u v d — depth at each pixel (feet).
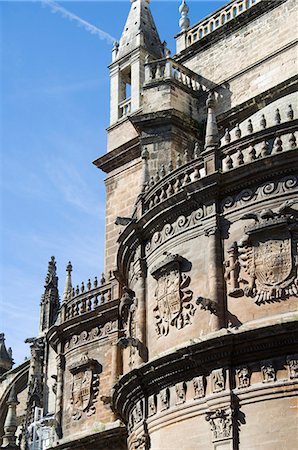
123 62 147.54
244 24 128.88
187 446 82.12
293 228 81.82
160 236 94.99
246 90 124.47
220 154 90.79
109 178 139.85
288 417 75.77
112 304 125.80
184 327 87.35
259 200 85.25
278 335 77.56
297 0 121.90
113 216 136.36
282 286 80.69
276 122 88.28
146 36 146.82
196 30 139.13
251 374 79.51
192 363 83.35
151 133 124.16
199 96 130.72
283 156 83.97
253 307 81.97
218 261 86.12
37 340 171.53
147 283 96.48
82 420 124.98
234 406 79.20
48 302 189.98
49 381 162.30
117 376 120.26
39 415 158.40
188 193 90.38
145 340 93.81
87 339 129.49
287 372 77.41
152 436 88.63
